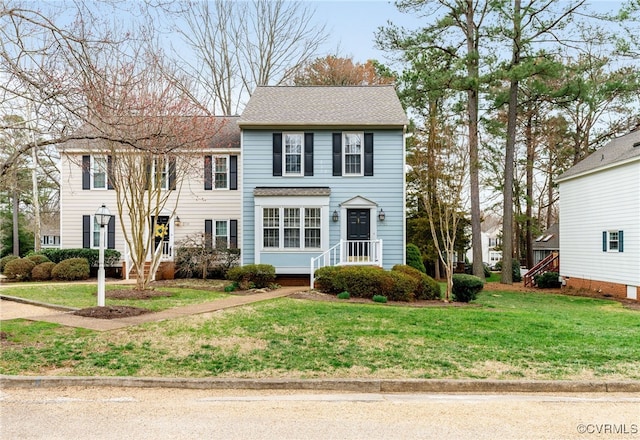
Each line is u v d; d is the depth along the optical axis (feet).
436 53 81.87
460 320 35.53
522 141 102.42
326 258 60.80
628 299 61.36
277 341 27.73
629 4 71.26
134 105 41.70
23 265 63.87
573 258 76.02
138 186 51.13
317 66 114.01
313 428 15.88
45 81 24.85
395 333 30.35
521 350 26.61
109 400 18.81
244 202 62.85
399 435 15.31
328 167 63.21
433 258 87.86
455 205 48.93
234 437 15.07
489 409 18.04
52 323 31.76
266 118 63.10
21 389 20.25
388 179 62.90
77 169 72.13
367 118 63.36
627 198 62.03
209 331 29.94
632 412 17.81
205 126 52.65
